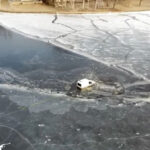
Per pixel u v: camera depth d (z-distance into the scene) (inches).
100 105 512.4
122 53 724.7
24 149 415.5
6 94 540.1
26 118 480.1
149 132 451.5
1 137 437.4
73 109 503.2
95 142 429.7
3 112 493.7
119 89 560.7
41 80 591.5
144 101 523.8
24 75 609.9
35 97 534.3
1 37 806.5
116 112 495.5
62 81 588.4
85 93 546.6
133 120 476.7
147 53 727.1
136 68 648.4
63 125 465.4
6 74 612.1
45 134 445.1
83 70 635.5
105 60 685.9
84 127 461.4
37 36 821.9
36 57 695.7
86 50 740.0
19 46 754.2
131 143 428.8
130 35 845.2
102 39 813.2
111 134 446.6
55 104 515.5
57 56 703.7
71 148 417.7
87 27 904.3
